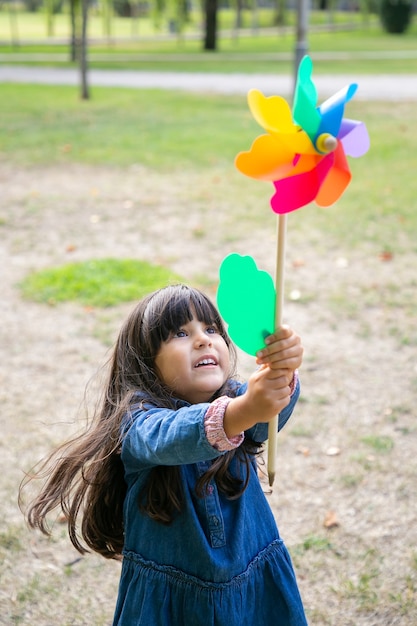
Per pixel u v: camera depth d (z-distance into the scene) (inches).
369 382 164.4
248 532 72.8
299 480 131.0
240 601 70.7
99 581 109.5
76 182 327.3
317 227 263.9
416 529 119.4
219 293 60.8
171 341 71.1
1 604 104.6
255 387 61.1
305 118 56.9
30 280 215.9
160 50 1138.7
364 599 104.8
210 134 423.2
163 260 232.5
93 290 207.9
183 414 63.8
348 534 118.3
